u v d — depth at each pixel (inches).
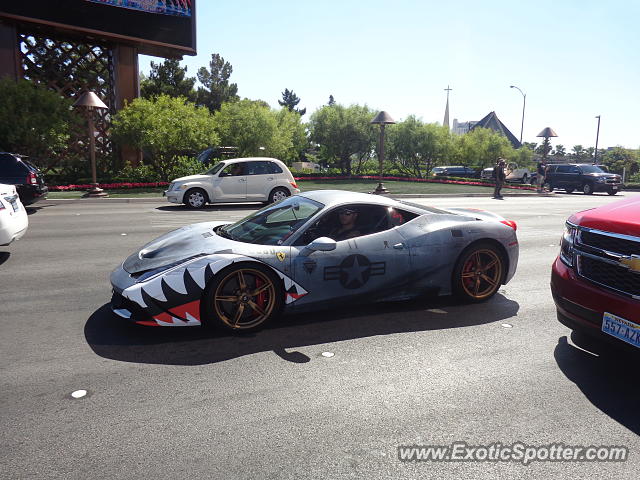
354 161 1563.7
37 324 172.7
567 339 168.9
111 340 158.7
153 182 848.9
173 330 168.1
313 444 103.7
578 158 3540.8
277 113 1325.0
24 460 96.0
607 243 131.2
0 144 745.0
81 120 848.3
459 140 1744.6
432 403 122.3
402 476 94.0
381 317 187.2
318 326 175.6
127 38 911.7
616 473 97.0
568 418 117.0
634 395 129.2
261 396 124.0
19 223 281.9
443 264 195.5
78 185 790.5
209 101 1924.2
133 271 162.9
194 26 1006.4
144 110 867.4
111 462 96.0
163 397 122.3
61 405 117.3
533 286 242.4
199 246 171.6
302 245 174.4
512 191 1103.0
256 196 591.8
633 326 122.6
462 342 163.8
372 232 187.3
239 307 163.0
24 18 796.0
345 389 128.6
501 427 112.3
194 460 97.2
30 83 780.6
